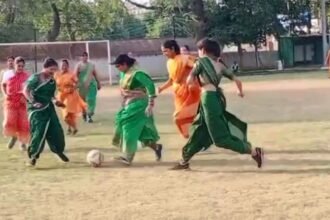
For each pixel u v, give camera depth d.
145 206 8.20
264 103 23.20
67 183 9.88
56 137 11.62
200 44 10.32
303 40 59.25
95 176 10.38
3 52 43.09
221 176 10.02
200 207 8.03
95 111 22.77
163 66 54.25
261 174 10.09
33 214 7.97
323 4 55.62
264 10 54.00
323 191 8.73
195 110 12.60
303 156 11.60
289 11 57.91
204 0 54.88
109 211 7.99
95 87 19.22
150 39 54.44
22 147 13.64
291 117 18.19
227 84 35.78
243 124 10.37
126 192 9.09
